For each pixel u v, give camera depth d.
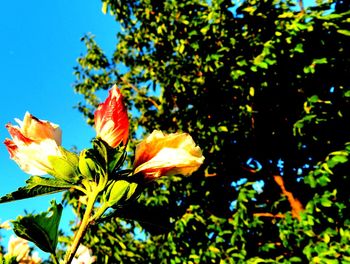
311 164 4.83
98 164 0.79
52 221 0.74
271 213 4.93
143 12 5.55
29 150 0.85
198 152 0.84
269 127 4.96
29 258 1.29
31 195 0.83
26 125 0.87
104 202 0.81
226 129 4.64
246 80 4.51
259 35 4.54
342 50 4.08
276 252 4.61
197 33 4.71
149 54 5.98
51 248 0.74
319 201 3.74
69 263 0.73
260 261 3.87
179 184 4.92
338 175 3.78
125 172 0.84
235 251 4.37
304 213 3.89
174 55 5.70
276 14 4.58
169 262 4.50
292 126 4.72
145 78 5.86
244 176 5.24
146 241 5.16
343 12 4.29
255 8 4.49
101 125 0.86
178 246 4.53
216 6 4.57
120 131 0.85
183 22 4.82
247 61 4.25
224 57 4.63
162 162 0.83
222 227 4.50
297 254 4.30
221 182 5.15
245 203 4.73
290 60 4.19
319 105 4.17
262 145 5.04
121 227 5.31
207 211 4.90
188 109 5.60
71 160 0.84
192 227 4.46
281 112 4.82
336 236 3.90
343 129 4.18
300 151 4.84
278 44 4.09
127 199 0.81
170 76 5.18
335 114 4.04
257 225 4.55
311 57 4.14
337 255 3.49
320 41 3.98
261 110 4.91
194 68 5.31
